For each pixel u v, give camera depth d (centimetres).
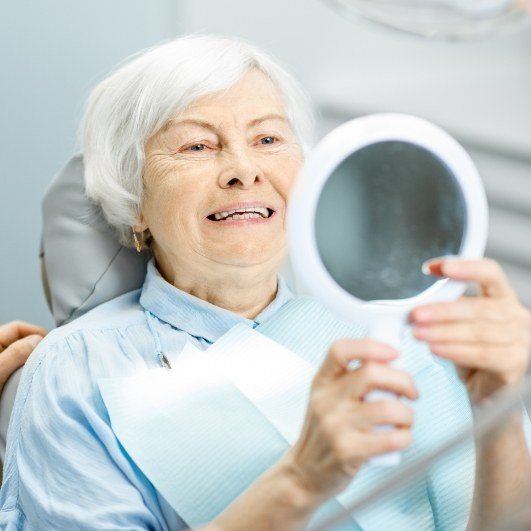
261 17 309
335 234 111
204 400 166
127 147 176
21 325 195
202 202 169
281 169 171
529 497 132
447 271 113
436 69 333
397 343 113
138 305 188
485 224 113
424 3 102
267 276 179
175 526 161
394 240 112
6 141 259
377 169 111
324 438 113
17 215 263
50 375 171
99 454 164
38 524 162
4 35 254
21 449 168
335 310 112
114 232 192
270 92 176
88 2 259
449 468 153
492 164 319
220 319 179
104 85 180
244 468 159
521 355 117
